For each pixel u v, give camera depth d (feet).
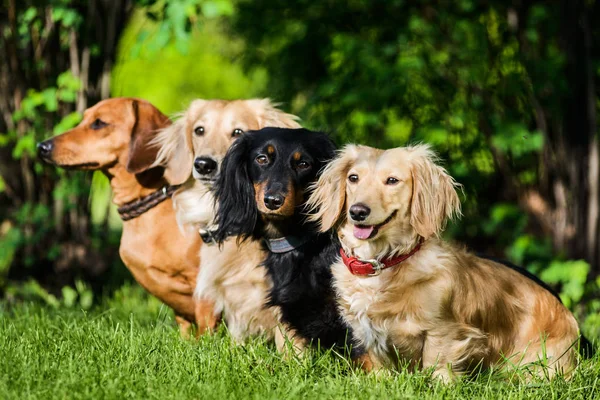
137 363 13.94
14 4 24.89
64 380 12.96
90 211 26.61
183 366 14.02
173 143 18.90
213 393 12.65
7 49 25.46
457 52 29.04
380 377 13.87
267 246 16.43
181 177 18.51
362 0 30.25
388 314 14.38
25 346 14.83
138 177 18.84
